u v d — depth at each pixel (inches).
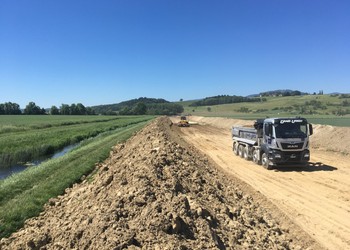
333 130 1253.7
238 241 301.1
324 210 460.4
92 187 427.5
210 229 284.7
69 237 273.6
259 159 805.9
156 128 1261.1
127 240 243.1
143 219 273.7
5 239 305.9
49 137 1422.2
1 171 816.3
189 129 2165.4
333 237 372.2
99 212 293.9
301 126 732.7
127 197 311.6
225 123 2623.0
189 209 300.0
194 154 820.6
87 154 832.3
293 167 772.6
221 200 404.2
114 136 1381.6
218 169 725.9
